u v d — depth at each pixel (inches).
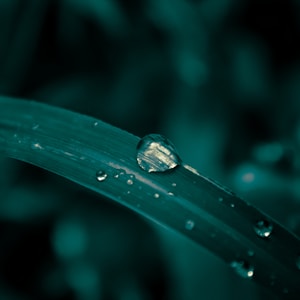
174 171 4.0
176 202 4.0
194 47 5.7
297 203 5.1
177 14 5.7
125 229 5.6
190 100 5.7
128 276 5.5
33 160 4.1
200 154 5.4
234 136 5.6
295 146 5.4
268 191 5.2
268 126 5.7
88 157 4.0
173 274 5.0
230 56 5.8
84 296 5.5
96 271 5.5
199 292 4.9
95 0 5.8
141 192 4.0
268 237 3.9
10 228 5.7
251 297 4.8
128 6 5.8
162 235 5.1
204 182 4.0
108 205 5.7
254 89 5.7
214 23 5.8
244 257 3.9
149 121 5.8
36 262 5.7
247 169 5.3
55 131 4.1
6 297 5.6
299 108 5.7
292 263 3.9
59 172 4.0
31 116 4.1
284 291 3.9
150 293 5.5
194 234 4.0
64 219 5.7
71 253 5.6
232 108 5.7
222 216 4.0
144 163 4.0
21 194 5.8
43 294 5.6
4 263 5.7
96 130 4.1
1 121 4.1
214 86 5.7
